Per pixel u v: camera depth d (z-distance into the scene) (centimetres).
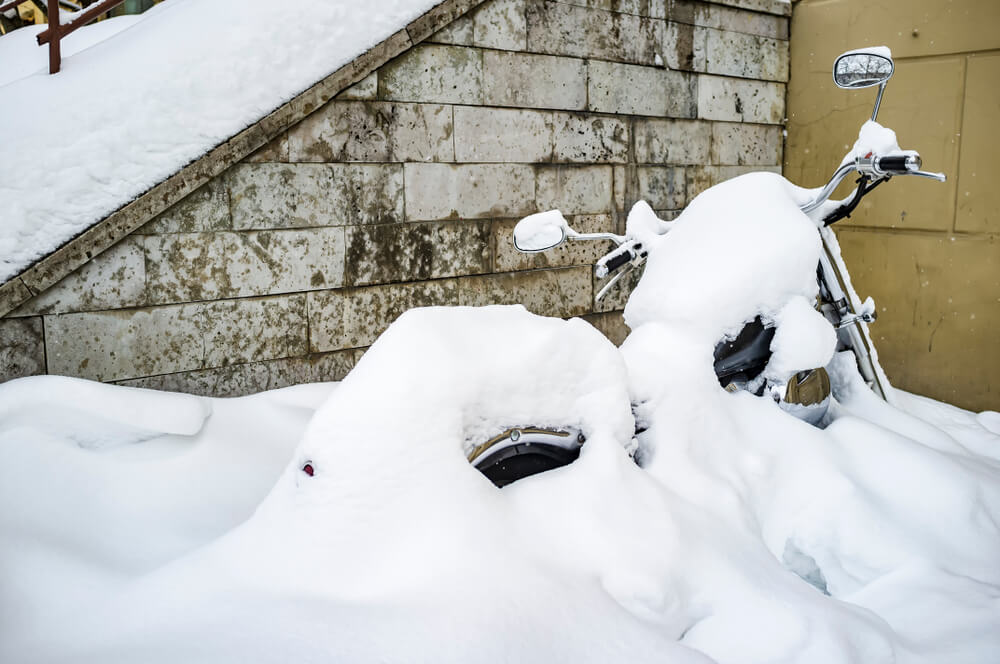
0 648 188
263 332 402
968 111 521
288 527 188
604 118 533
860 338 345
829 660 184
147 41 384
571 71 510
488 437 210
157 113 362
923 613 223
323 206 415
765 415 280
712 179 604
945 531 261
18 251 328
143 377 367
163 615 179
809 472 266
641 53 546
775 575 218
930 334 552
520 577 175
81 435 290
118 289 356
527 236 322
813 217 327
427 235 457
